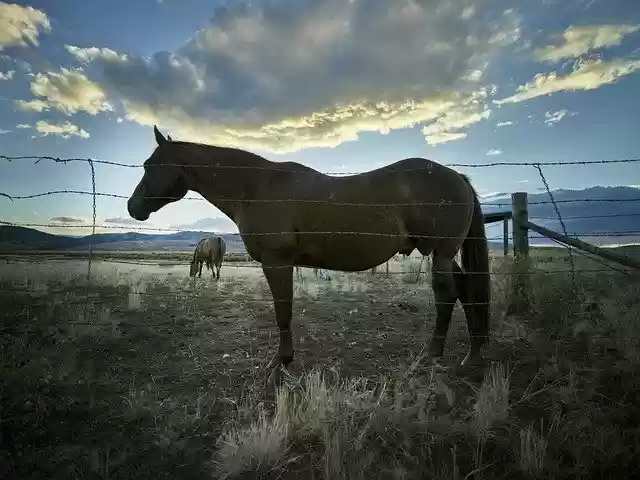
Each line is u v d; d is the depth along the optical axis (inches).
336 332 201.8
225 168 148.3
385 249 143.9
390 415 100.9
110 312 249.6
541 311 203.2
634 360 128.1
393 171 148.9
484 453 90.4
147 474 83.9
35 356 144.6
